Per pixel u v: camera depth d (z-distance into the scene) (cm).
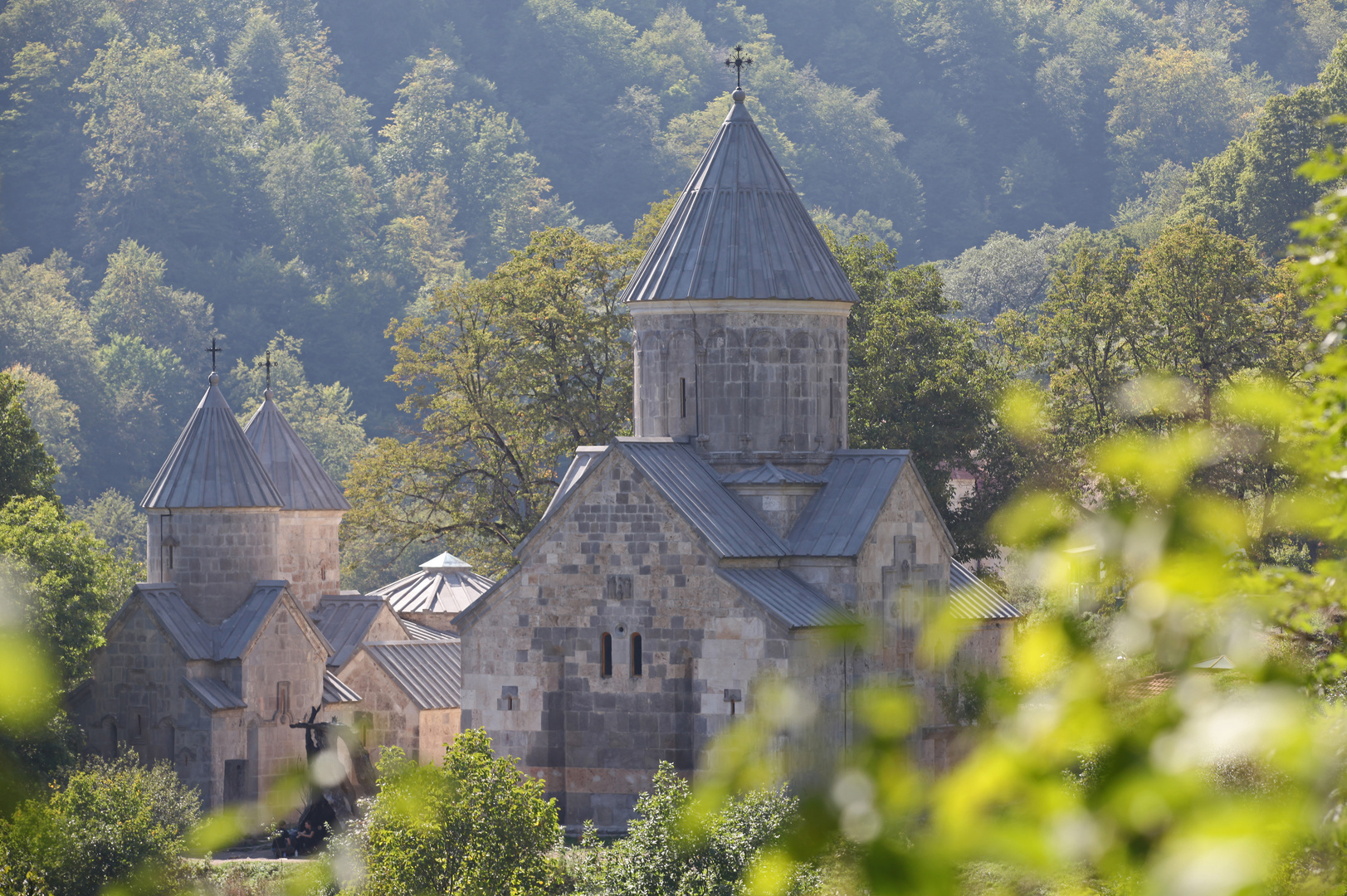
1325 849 2580
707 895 11206
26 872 9731
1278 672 1866
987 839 1731
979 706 2067
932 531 18112
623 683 16788
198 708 19438
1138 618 2003
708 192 18325
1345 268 4241
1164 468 2161
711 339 17712
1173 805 1686
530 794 12975
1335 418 4172
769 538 17162
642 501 16738
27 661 2233
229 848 17800
